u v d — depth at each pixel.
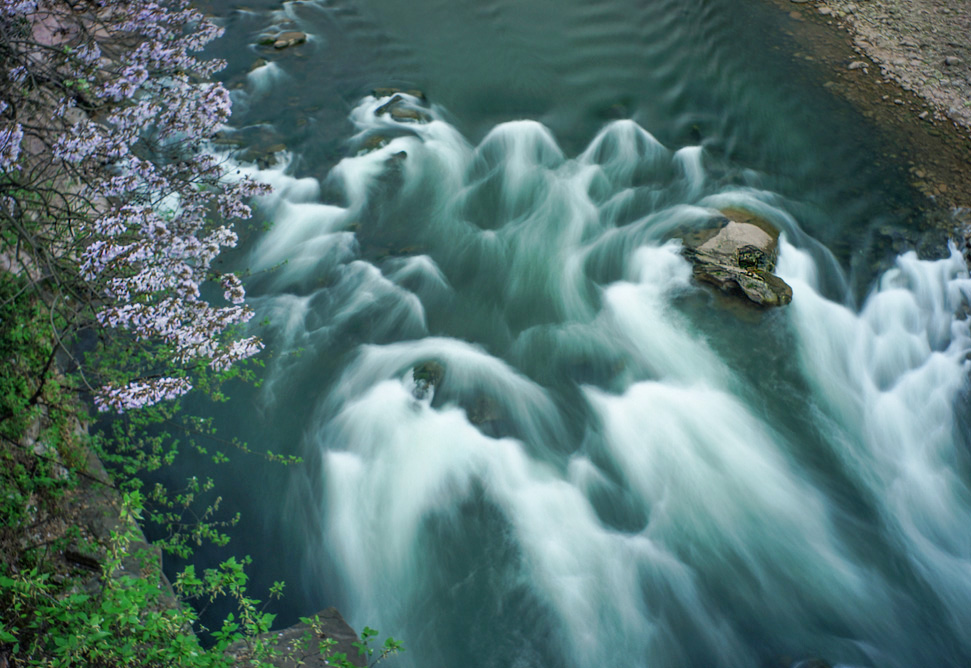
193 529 6.12
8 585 3.93
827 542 6.55
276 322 7.94
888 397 7.75
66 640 3.76
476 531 6.34
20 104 5.22
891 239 9.30
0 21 5.22
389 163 10.02
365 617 5.83
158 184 5.22
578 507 6.59
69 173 5.14
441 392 7.34
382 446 6.87
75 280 4.76
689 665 5.70
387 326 8.02
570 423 7.23
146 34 6.03
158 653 3.99
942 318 8.50
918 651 5.88
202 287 8.23
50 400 5.29
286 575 6.04
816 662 5.69
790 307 8.34
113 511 5.37
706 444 7.16
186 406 6.96
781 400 7.59
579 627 5.80
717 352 7.95
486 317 8.27
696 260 8.62
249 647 4.92
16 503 4.66
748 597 6.12
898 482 7.04
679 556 6.34
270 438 6.88
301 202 9.40
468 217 9.50
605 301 8.50
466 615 5.83
